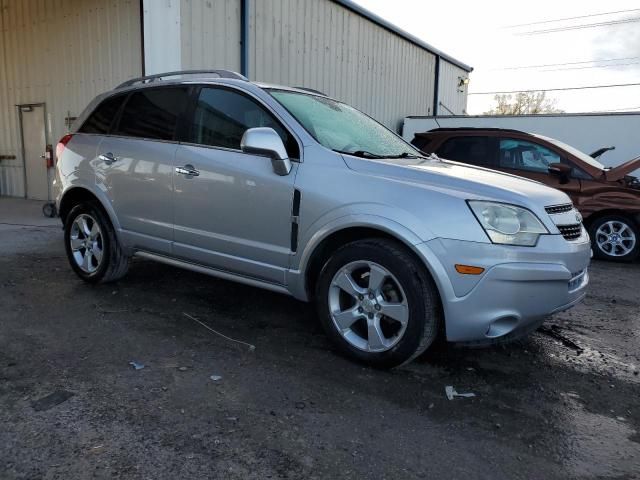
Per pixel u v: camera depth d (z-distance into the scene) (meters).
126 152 4.45
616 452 2.58
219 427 2.61
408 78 16.05
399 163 3.57
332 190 3.36
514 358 3.69
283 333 3.92
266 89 3.94
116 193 4.52
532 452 2.54
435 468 2.38
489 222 3.03
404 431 2.67
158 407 2.77
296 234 3.50
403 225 3.08
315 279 3.66
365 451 2.48
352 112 4.60
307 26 10.97
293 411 2.80
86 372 3.15
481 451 2.53
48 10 10.34
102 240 4.70
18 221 8.49
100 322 3.99
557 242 3.17
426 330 3.11
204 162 3.94
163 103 4.38
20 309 4.21
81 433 2.51
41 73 10.76
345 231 3.38
